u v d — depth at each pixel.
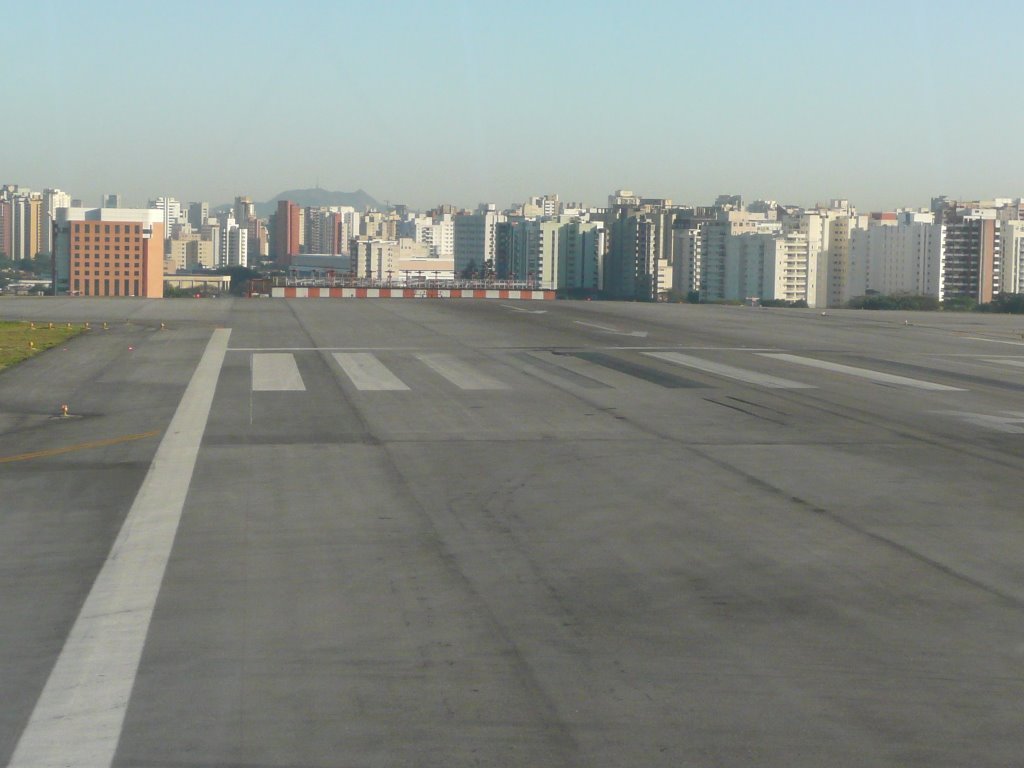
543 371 29.67
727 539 12.99
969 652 9.41
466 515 14.00
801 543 12.84
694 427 20.98
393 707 8.23
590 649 9.41
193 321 44.91
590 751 7.57
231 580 11.30
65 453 18.00
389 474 16.47
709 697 8.45
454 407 23.11
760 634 9.80
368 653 9.29
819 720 8.06
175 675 8.84
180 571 11.62
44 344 35.31
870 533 13.34
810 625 10.05
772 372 30.33
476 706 8.26
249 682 8.70
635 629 9.90
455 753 7.53
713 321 51.31
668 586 11.16
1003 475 16.91
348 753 7.53
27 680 8.77
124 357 31.94
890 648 9.48
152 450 18.25
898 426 21.45
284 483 15.82
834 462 17.75
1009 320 56.66
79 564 11.89
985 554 12.46
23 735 7.84
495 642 9.55
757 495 15.31
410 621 10.07
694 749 7.60
